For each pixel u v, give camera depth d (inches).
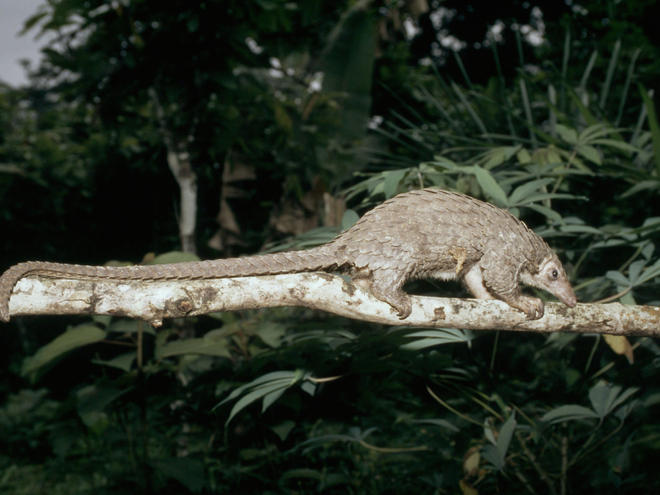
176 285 81.8
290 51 274.8
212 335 167.9
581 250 144.0
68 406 172.1
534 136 171.5
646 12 272.7
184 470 159.9
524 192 115.9
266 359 136.6
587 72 187.5
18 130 370.0
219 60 226.4
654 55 246.5
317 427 202.4
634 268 110.1
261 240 299.4
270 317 213.5
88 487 212.2
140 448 202.2
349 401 184.7
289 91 288.4
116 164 354.6
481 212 101.5
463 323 93.7
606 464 148.6
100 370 215.0
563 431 139.3
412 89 335.3
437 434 155.6
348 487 184.4
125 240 379.9
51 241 369.7
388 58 338.0
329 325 139.8
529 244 104.3
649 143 166.9
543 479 134.1
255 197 305.0
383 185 115.6
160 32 221.6
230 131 243.4
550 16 578.6
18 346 370.0
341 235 96.3
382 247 93.1
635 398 120.1
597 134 140.3
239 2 229.5
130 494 176.2
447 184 141.7
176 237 370.6
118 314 79.0
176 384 178.7
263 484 188.7
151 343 218.8
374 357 124.6
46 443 256.7
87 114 361.4
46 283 77.3
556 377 159.3
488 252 99.0
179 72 228.5
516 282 99.7
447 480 143.9
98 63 235.1
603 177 163.2
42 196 349.7
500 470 121.0
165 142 244.1
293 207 261.1
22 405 298.2
